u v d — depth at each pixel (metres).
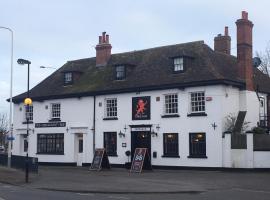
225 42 39.12
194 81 32.47
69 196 18.14
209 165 31.72
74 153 39.34
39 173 29.33
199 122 32.41
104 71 40.09
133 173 30.16
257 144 30.56
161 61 36.84
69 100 40.09
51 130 41.09
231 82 32.41
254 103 34.84
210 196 18.75
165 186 22.05
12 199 16.55
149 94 35.06
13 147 44.12
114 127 36.84
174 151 33.53
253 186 22.47
